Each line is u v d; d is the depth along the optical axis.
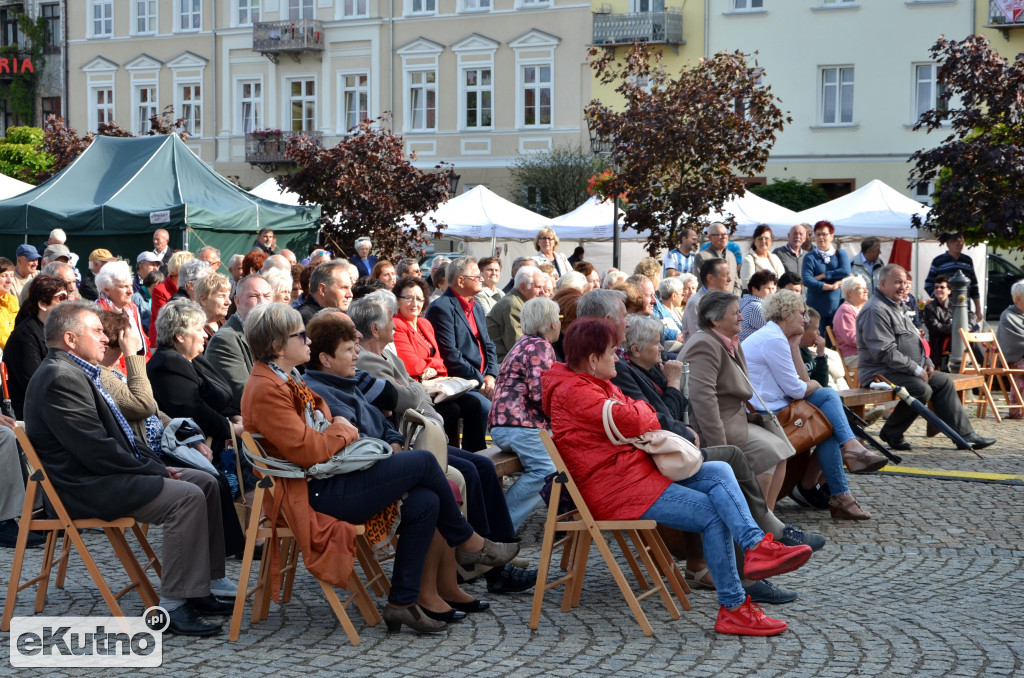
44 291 7.47
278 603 6.06
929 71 32.38
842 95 33.44
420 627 5.55
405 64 39.22
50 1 45.44
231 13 41.69
